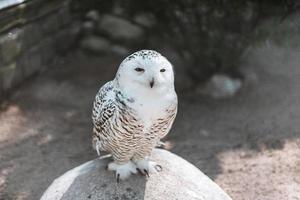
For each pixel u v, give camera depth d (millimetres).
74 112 10664
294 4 9969
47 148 9484
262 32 10375
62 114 10570
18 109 10641
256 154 9164
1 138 9711
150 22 12078
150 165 6156
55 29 12484
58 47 12789
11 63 11000
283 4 10008
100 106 5520
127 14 11750
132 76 5043
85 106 10891
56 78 11930
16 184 8492
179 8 10625
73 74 12148
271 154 9125
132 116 5148
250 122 10211
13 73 11133
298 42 10508
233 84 11430
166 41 11578
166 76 5094
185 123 10281
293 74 12016
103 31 13414
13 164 9000
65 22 12859
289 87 11461
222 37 10781
